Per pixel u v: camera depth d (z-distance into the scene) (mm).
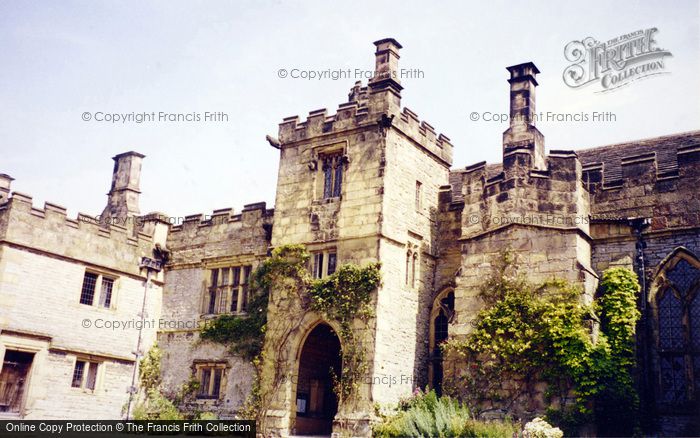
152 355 25484
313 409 21719
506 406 17766
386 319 19938
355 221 20766
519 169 19125
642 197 18609
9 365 21516
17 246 21984
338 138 21969
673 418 16906
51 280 22797
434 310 22391
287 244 21984
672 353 17344
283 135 23344
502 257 18828
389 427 17938
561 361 17109
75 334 23234
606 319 17812
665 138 22062
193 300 25547
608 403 16875
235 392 23031
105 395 23891
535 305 17891
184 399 24156
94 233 24328
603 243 18797
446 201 23375
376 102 21406
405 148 21891
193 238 26312
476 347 18516
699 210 17688
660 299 17875
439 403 17453
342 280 20344
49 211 23016
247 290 24359
